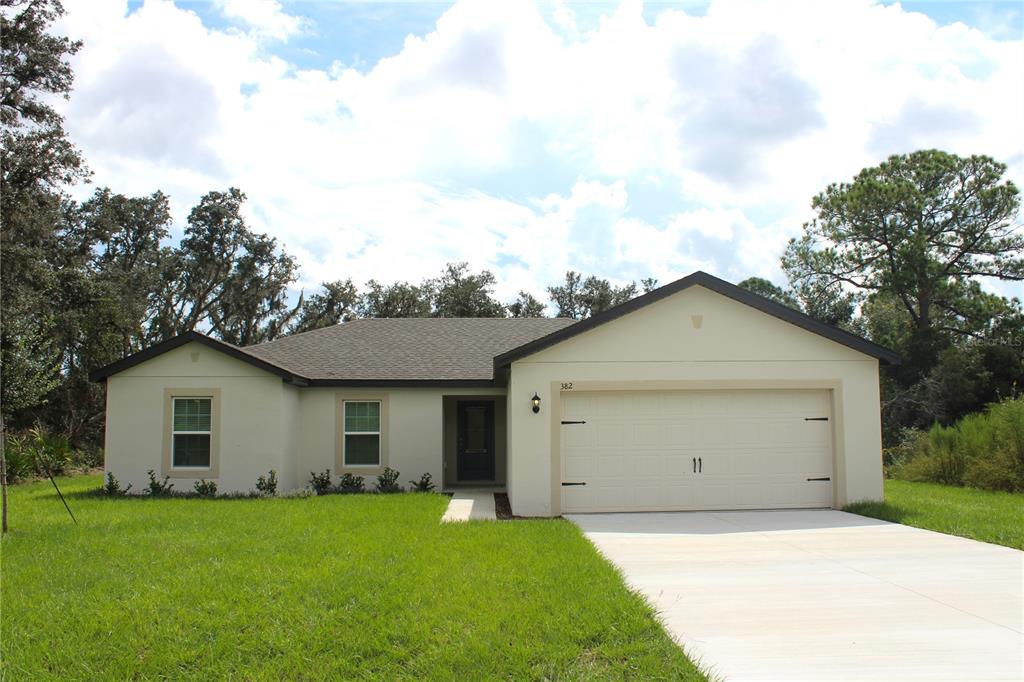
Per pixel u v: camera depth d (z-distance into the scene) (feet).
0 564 27.84
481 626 20.15
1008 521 38.42
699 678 16.74
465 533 34.94
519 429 44.34
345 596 22.86
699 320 45.37
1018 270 117.08
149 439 54.60
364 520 38.93
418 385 59.16
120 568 27.09
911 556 30.27
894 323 126.11
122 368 54.44
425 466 59.36
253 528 35.88
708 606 22.76
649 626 20.40
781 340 45.62
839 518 41.14
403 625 20.22
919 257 117.29
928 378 109.40
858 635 19.94
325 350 65.36
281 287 162.50
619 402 45.16
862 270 128.47
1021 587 25.07
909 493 54.70
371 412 59.88
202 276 154.20
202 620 20.77
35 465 68.64
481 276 177.37
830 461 45.62
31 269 86.02
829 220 131.85
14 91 81.56
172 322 154.71
